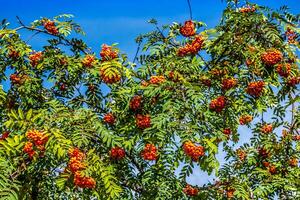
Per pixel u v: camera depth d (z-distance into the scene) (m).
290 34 7.93
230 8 7.50
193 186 7.68
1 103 7.66
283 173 8.55
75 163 6.15
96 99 8.12
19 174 6.54
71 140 6.68
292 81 7.27
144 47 7.90
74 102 8.17
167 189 7.26
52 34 8.08
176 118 6.58
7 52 7.76
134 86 7.18
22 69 7.91
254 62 6.97
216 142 7.28
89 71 7.96
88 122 7.00
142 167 7.81
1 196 5.86
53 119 6.67
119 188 6.50
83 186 6.18
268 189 7.84
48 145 6.29
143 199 7.48
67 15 8.03
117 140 6.88
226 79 7.19
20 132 6.43
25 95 7.86
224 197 7.85
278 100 7.68
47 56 8.02
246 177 8.38
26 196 7.13
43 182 7.62
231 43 7.22
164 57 7.47
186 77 7.33
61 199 8.43
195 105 6.50
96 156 6.44
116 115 7.54
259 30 7.04
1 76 8.00
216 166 6.52
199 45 7.28
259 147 8.84
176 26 7.80
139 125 6.92
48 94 8.31
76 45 8.24
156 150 6.81
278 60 6.72
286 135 8.61
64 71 8.11
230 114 7.53
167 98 6.76
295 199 8.32
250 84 6.93
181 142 6.37
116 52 7.43
